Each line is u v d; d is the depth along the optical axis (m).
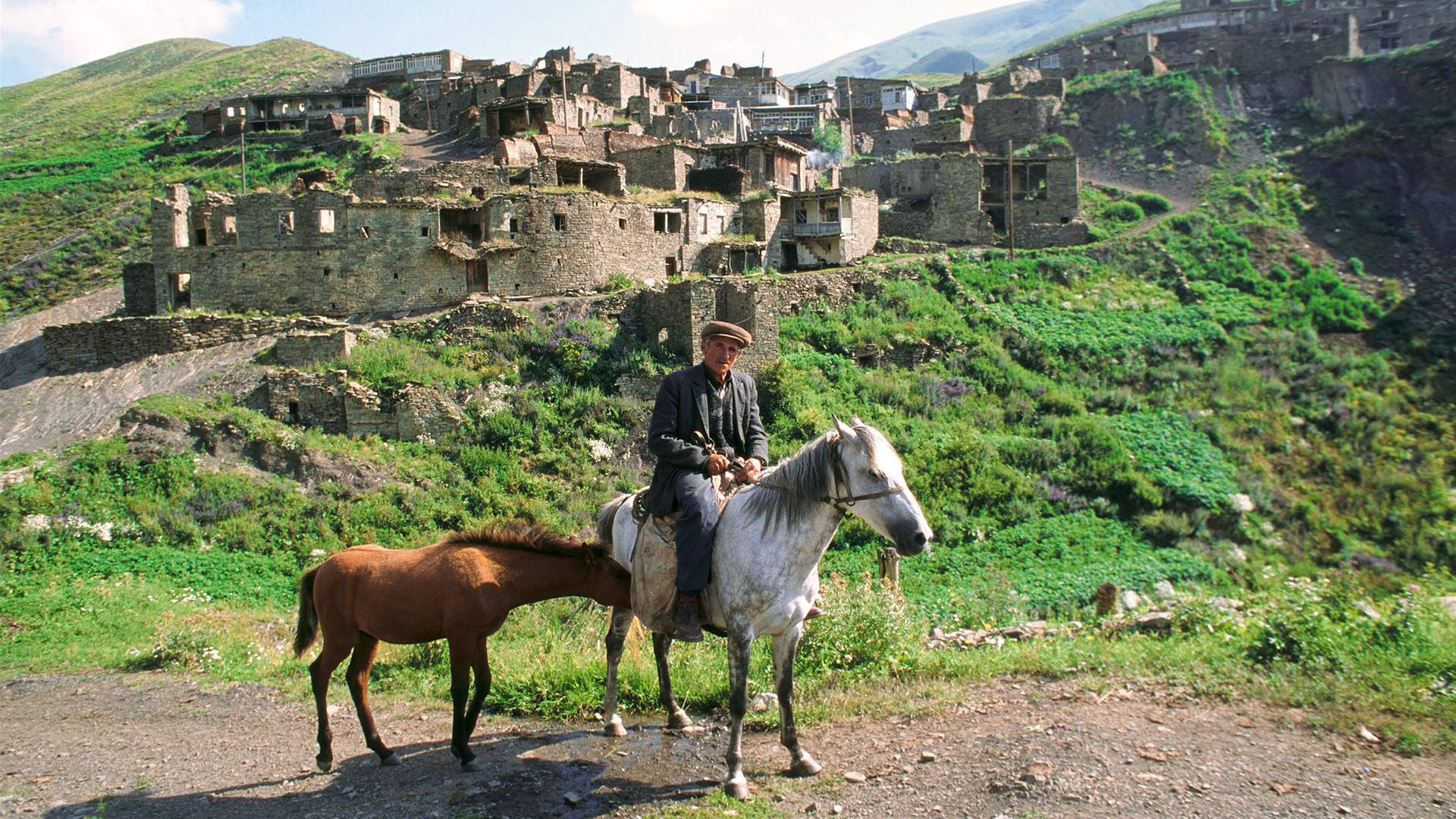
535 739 7.48
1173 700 7.20
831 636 9.23
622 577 7.10
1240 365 39.44
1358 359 40.28
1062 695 7.48
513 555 6.93
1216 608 10.30
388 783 6.50
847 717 7.51
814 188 58.25
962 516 28.19
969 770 6.04
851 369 35.47
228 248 37.44
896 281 43.25
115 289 45.44
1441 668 7.54
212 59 116.56
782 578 6.33
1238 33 79.06
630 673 8.65
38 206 57.62
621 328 34.72
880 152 68.69
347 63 112.31
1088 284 46.31
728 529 6.53
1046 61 89.44
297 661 10.96
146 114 92.38
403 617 6.71
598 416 30.67
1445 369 40.06
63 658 12.79
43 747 7.93
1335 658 7.82
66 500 24.38
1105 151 64.12
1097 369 38.69
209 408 28.69
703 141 63.38
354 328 33.50
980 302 43.03
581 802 6.03
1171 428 34.53
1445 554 30.53
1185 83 65.19
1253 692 7.22
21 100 111.38
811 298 40.31
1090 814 5.27
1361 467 34.16
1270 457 34.38
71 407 30.69
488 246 37.66
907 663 8.98
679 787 6.27
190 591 19.72
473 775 6.55
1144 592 24.36
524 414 30.03
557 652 9.86
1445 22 71.06
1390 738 6.29
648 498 7.02
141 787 6.67
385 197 42.62
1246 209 53.69
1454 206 51.56
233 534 24.06
